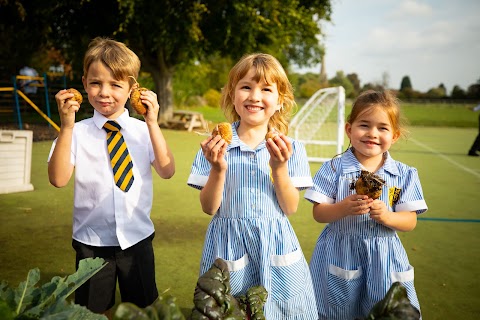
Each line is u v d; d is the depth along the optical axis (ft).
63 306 3.92
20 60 69.31
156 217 15.30
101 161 7.39
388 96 7.43
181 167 26.16
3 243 12.05
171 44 48.08
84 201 7.39
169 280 10.03
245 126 7.00
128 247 7.38
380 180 6.72
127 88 7.45
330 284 7.41
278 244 6.64
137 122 7.93
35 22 49.83
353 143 7.57
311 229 14.53
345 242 7.31
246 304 5.83
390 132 7.36
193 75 85.35
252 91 6.62
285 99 7.11
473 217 16.71
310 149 38.83
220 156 6.03
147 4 45.52
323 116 43.88
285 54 68.23
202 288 4.80
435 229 15.02
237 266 6.52
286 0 50.55
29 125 46.03
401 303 4.30
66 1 45.65
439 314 8.82
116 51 7.23
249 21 48.42
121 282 7.58
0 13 48.42
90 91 7.27
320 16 58.44
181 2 45.91
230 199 6.72
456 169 28.91
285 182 6.37
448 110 112.37
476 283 10.43
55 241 12.37
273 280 6.60
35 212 15.26
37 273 4.46
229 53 55.16
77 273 4.56
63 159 7.06
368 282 7.22
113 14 48.49
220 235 6.76
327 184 7.73
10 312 3.60
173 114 55.31
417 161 32.48
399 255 7.28
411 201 7.45
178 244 12.54
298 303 6.66
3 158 17.76
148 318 3.27
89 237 7.39
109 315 8.25
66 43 54.39
